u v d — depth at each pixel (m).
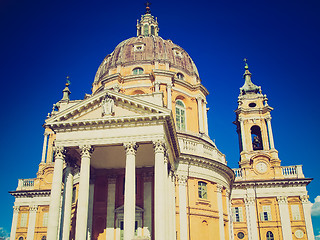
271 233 44.47
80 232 22.42
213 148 36.22
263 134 49.66
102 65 44.59
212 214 32.88
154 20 51.41
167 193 24.73
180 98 39.75
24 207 49.16
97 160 29.19
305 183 45.56
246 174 47.66
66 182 26.42
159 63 40.00
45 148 52.59
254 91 53.19
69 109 25.55
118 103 25.64
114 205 29.77
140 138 24.23
